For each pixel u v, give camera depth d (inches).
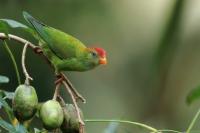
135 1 720.3
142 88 689.0
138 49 710.5
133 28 714.8
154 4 753.0
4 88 460.1
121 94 694.5
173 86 671.8
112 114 676.7
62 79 201.9
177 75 668.7
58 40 228.5
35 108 195.3
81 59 236.5
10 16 539.5
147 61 695.1
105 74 689.6
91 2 619.5
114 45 693.3
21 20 542.0
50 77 496.4
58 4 582.6
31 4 556.4
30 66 488.7
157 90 676.7
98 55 241.6
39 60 492.1
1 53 474.9
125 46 702.5
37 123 329.7
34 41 458.6
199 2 698.8
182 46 669.3
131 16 714.2
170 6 599.2
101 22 647.1
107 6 657.0
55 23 584.1
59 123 195.6
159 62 639.1
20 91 193.9
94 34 642.2
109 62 697.0
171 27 599.5
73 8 597.9
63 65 231.9
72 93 201.0
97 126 565.3
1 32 212.4
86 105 658.8
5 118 351.3
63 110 199.6
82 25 616.7
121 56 702.5
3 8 539.5
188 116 676.7
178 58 661.3
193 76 681.6
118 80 697.0
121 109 684.7
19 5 546.6
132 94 692.1
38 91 494.0
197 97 255.8
